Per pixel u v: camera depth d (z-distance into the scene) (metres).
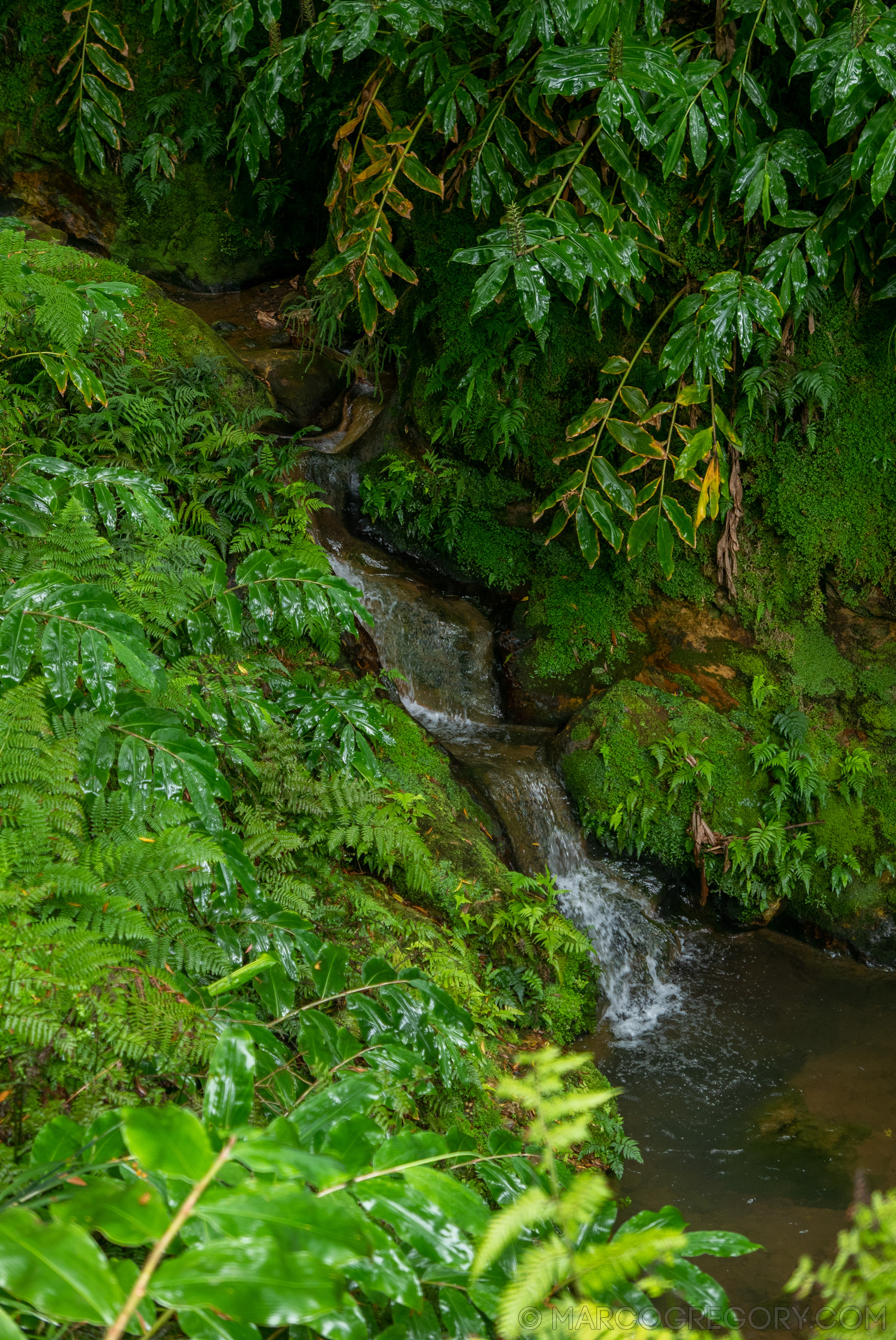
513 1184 1.88
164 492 4.08
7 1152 1.75
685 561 6.45
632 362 5.46
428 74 5.25
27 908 2.19
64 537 3.49
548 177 5.88
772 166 4.88
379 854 4.02
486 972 4.51
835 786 5.96
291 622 4.29
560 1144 1.43
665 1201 3.71
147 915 2.63
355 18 4.66
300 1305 1.14
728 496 5.59
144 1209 1.25
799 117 5.54
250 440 4.99
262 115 5.45
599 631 6.54
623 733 6.05
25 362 4.52
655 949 5.56
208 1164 1.33
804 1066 4.62
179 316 5.67
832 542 6.02
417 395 6.91
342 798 4.07
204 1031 2.26
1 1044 1.96
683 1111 4.29
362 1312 1.63
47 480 3.78
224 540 4.82
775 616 6.31
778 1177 3.83
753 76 5.24
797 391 5.77
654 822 5.94
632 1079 4.54
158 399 4.92
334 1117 1.68
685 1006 5.23
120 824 2.76
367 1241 1.25
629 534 5.48
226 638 4.30
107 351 4.87
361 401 7.64
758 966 5.63
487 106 5.36
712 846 5.86
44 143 7.96
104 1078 2.05
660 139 4.75
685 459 5.20
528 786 5.80
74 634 2.81
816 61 4.46
